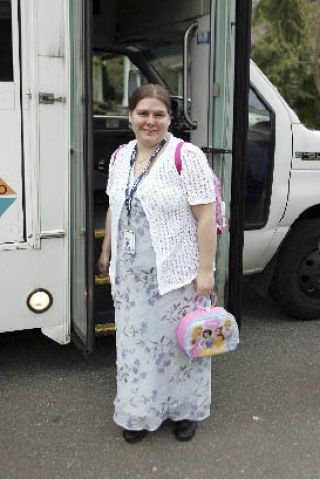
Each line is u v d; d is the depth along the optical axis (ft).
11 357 12.62
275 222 13.97
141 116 8.69
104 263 10.34
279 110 13.60
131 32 16.06
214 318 9.12
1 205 10.66
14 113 10.43
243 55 11.29
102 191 16.14
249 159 13.44
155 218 8.81
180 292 9.15
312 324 14.79
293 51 36.01
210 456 9.44
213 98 11.88
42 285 11.27
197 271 9.19
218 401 11.03
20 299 11.18
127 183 8.96
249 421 10.41
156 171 8.77
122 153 9.30
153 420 9.61
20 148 10.57
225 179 11.77
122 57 18.10
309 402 11.08
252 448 9.66
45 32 10.34
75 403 10.91
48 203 10.95
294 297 14.62
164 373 9.45
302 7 35.78
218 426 10.24
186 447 9.64
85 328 11.05
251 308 15.76
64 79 10.59
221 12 11.47
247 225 13.66
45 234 11.03
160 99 8.65
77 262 11.19
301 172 13.97
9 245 10.85
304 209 14.15
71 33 10.43
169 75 15.52
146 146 8.90
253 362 12.62
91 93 10.00
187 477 8.93
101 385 11.56
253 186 13.58
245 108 11.47
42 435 9.91
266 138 13.51
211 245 8.99
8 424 10.21
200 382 9.74
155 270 8.96
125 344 9.38
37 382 11.62
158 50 15.97
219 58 11.64
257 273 14.67
